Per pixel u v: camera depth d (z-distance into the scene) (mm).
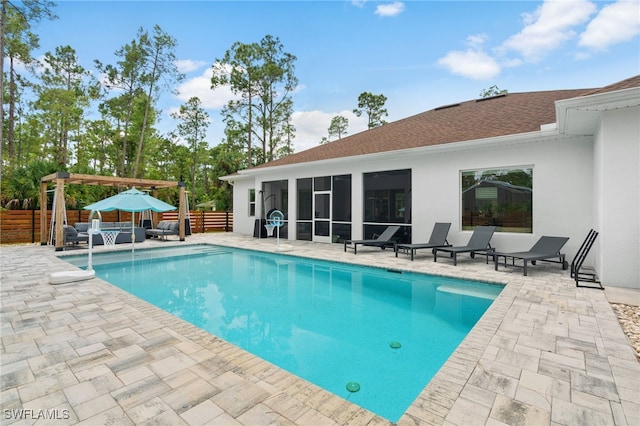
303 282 7715
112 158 29031
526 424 2168
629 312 4504
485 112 11852
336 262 9125
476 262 8594
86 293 5656
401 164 10930
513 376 2791
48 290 5863
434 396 2498
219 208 27203
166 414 2307
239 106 27688
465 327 4867
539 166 8414
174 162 32688
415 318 5254
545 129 7855
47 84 22875
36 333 3828
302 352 4027
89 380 2770
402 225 11023
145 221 16078
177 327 4027
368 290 6930
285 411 2340
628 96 5254
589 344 3441
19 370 2947
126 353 3291
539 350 3299
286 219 15062
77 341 3598
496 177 9164
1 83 14258
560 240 7566
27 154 25594
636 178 5691
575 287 5879
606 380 2727
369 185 11961
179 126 31422
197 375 2857
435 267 7934
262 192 15859
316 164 12898
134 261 10422
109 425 2188
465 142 9086
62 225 11375
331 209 13125
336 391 3145
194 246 13391
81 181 12648
